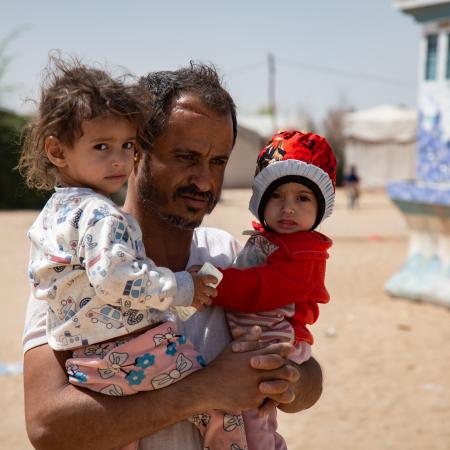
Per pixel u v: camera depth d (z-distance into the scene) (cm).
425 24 919
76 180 206
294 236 241
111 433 195
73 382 198
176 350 205
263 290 228
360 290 1048
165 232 231
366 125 3422
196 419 214
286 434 560
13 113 2322
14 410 600
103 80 201
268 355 205
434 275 941
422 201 907
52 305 199
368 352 754
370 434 557
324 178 246
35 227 209
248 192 3212
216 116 221
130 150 208
